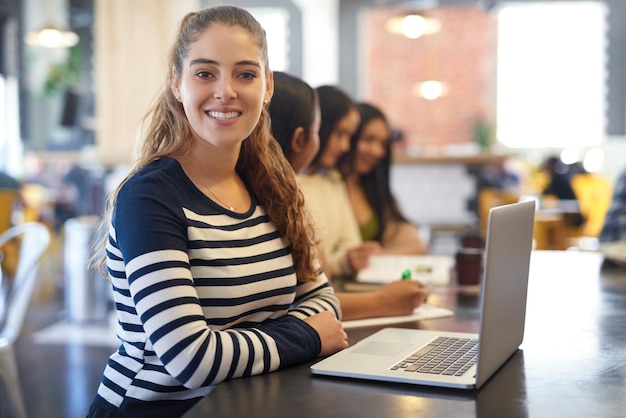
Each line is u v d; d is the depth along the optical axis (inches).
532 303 75.4
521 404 42.7
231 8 54.1
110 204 55.2
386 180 117.6
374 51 388.5
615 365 51.4
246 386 46.8
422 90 351.3
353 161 114.8
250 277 53.8
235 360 48.1
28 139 354.6
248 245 54.8
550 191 269.0
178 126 55.2
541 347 56.7
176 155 54.7
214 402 43.6
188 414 41.4
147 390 50.6
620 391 45.3
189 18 55.0
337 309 62.0
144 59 269.7
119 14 270.1
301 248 59.4
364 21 389.1
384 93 388.5
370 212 116.8
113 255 51.4
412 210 211.9
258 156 58.4
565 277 92.4
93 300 215.0
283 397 44.4
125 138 271.3
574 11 368.5
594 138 368.8
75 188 303.1
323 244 77.3
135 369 51.2
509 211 47.2
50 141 355.9
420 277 90.9
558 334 61.4
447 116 383.6
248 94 52.7
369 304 68.3
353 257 94.6
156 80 269.1
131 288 48.7
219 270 52.2
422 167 210.8
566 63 370.6
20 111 353.1
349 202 113.6
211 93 52.2
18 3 350.9
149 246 48.6
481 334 44.4
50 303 237.3
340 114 101.3
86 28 358.0
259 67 53.4
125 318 51.6
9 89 351.3
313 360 53.2
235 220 54.7
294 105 73.7
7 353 115.9
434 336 58.7
